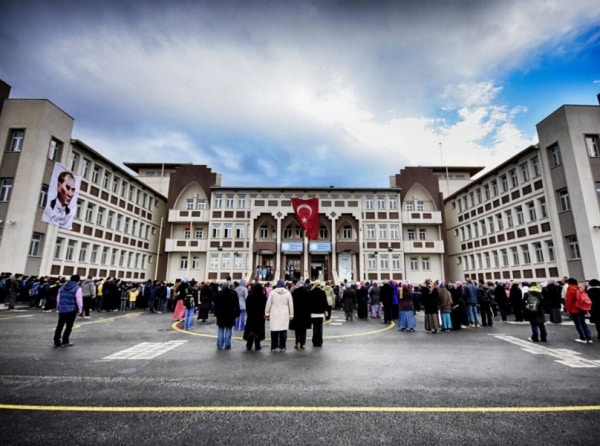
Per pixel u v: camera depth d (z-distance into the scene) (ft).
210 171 133.80
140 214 124.47
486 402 17.07
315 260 118.32
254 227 115.24
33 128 77.61
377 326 49.08
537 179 89.81
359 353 29.04
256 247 112.68
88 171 94.89
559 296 50.11
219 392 18.29
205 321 51.37
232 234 123.95
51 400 16.81
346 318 58.03
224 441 12.67
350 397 17.65
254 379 20.77
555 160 84.17
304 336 31.32
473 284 49.80
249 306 30.45
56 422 14.25
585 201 74.90
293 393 18.20
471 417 15.15
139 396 17.56
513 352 29.78
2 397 17.19
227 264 121.80
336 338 37.65
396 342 34.96
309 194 127.34
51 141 81.25
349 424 14.30
